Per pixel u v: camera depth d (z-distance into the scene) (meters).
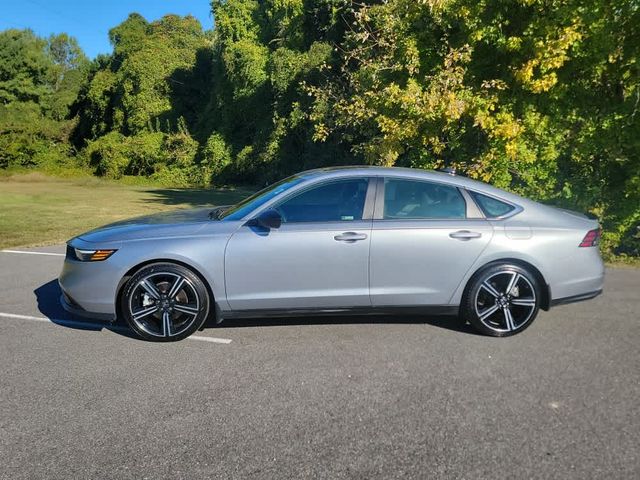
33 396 3.67
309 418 3.37
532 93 7.95
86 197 23.98
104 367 4.16
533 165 8.08
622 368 4.09
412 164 8.97
